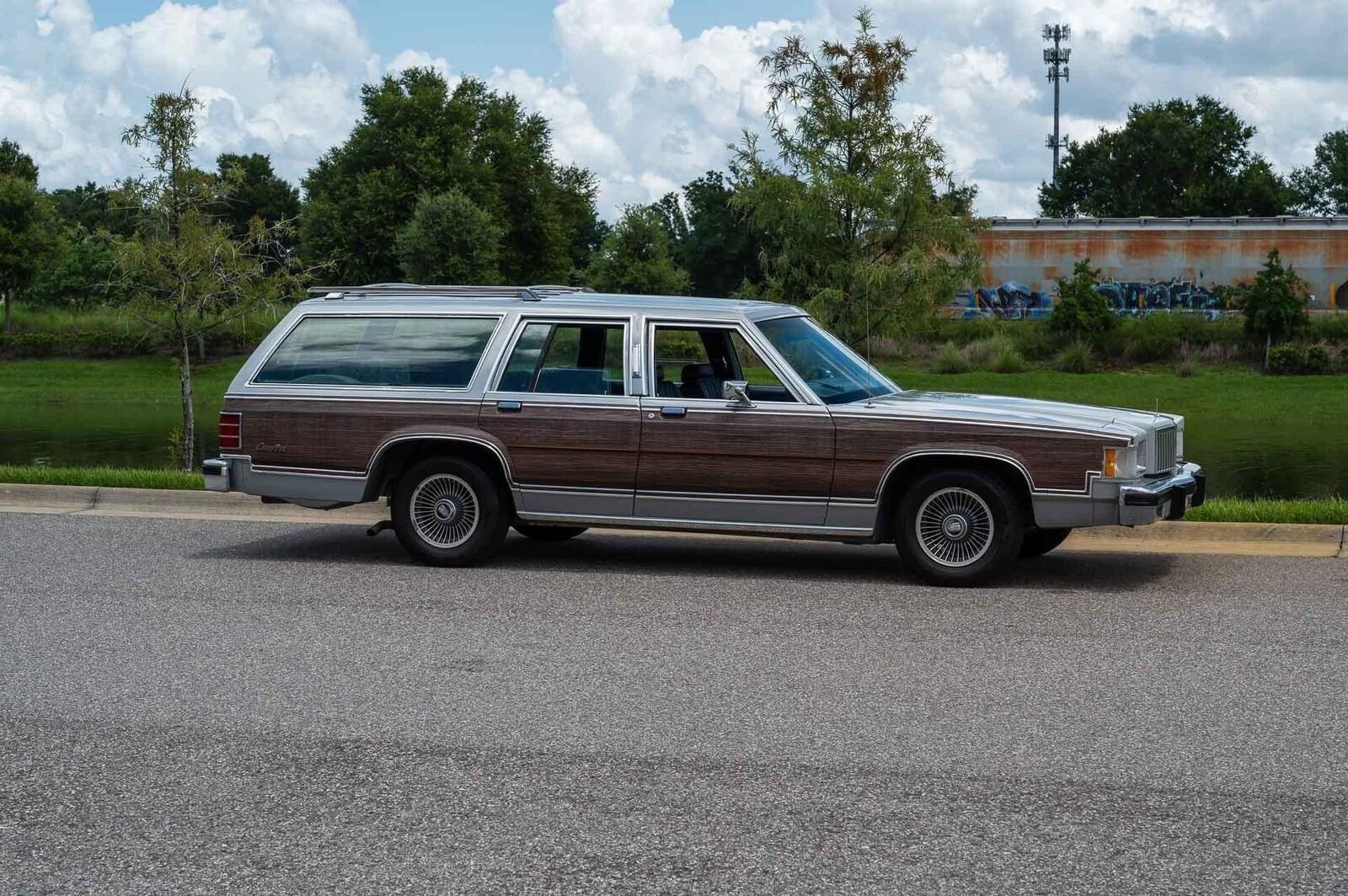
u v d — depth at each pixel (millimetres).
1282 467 24094
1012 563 9125
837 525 9344
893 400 9500
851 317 16984
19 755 5762
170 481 13422
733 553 10719
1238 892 4359
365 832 4902
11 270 48562
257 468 10281
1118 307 47719
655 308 9789
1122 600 8727
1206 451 26859
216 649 7531
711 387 9766
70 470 14336
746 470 9414
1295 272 43531
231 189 17969
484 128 69188
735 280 78375
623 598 8898
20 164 55750
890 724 6117
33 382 42781
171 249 17281
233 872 4559
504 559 10383
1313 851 4680
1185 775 5441
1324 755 5668
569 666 7152
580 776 5461
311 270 18375
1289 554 10312
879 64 16547
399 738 5965
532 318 9969
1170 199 81438
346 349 10281
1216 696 6527
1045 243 47906
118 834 4906
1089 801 5160
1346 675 6910
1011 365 40875
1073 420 9070
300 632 7945
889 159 16484
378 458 10031
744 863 4598
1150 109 83938
